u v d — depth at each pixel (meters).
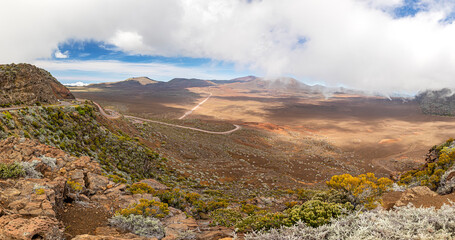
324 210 12.14
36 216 10.26
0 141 19.48
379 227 9.00
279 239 10.20
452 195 13.62
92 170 21.22
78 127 48.91
